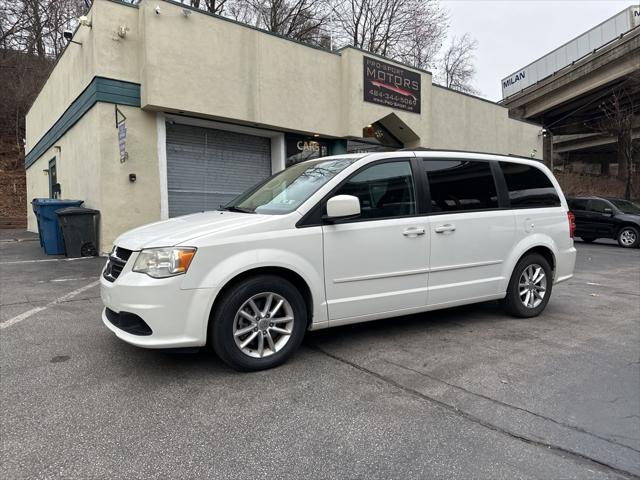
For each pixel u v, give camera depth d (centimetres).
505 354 425
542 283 560
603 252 1362
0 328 486
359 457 258
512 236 521
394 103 1488
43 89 1636
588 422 301
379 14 2748
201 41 1051
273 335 392
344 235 406
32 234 1725
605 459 259
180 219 434
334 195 407
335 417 302
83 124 1096
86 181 1087
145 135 1027
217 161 1202
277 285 374
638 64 2800
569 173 4525
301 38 2489
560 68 3481
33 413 301
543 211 555
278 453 260
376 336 472
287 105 1223
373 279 423
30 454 254
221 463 250
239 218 390
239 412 307
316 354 418
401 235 436
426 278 457
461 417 304
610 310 605
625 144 3222
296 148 1323
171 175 1117
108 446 264
